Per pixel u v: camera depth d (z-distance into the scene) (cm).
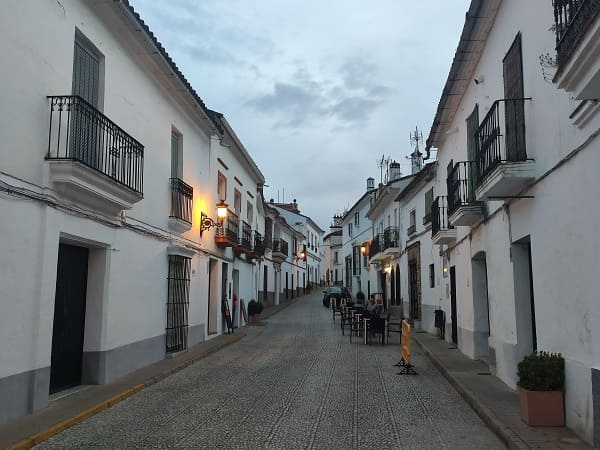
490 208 1033
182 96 1335
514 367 882
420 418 748
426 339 1723
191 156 1487
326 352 1485
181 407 810
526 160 753
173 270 1326
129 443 624
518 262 880
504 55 898
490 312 1051
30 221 719
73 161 750
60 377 880
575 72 507
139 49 1070
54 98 773
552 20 675
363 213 4059
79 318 938
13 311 685
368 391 941
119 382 962
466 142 1233
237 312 2202
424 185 2052
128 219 1051
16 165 689
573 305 625
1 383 664
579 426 604
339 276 6562
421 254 2130
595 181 563
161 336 1248
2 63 662
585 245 590
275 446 611
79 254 941
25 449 597
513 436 606
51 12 775
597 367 561
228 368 1195
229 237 1828
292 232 4600
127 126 1048
